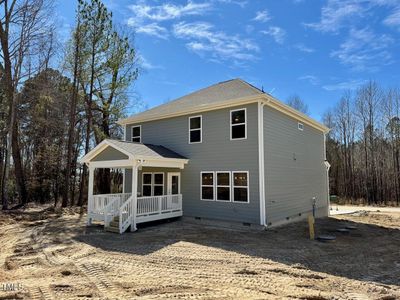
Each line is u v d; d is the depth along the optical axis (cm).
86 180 2511
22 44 1936
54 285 564
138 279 611
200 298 503
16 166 2067
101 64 2038
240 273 661
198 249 889
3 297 498
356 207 2645
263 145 1266
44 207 2042
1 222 1386
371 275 666
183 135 1539
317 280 621
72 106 2047
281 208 1391
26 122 2589
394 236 1165
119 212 1165
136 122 1767
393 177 3275
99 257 793
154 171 1630
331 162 3869
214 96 1538
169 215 1400
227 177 1346
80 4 1941
